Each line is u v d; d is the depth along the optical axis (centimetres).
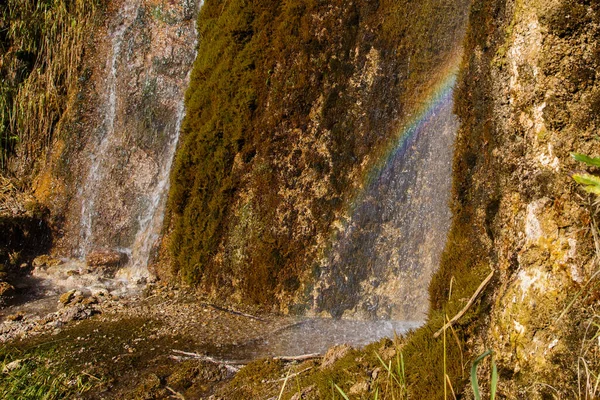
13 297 599
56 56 738
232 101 585
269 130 564
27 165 727
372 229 517
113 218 666
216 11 652
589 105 291
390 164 517
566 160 293
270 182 558
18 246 668
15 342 510
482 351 315
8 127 742
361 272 516
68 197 691
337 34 547
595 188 251
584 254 282
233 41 600
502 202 341
